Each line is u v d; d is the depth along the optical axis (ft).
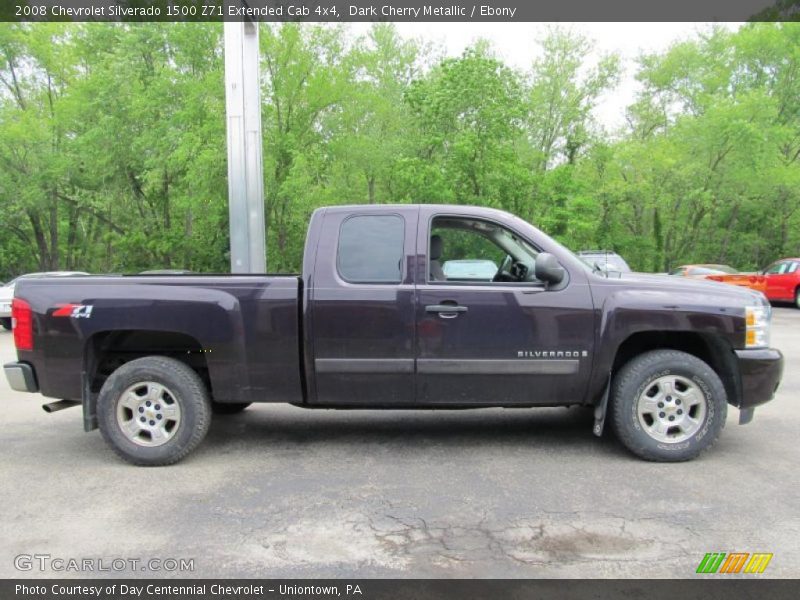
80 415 20.86
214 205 75.31
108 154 81.51
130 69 79.00
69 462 15.62
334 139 81.00
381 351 15.03
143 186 88.07
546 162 109.09
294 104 78.54
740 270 115.44
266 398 15.48
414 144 85.81
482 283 15.05
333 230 15.47
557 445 16.51
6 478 14.42
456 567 9.93
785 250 114.32
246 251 26.71
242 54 26.14
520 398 15.20
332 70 77.71
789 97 104.73
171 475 14.51
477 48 96.99
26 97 99.76
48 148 86.58
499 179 81.25
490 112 79.41
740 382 14.87
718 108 89.71
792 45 100.89
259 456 15.89
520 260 16.19
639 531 11.11
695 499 12.57
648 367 14.73
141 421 15.23
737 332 14.70
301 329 15.14
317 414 20.38
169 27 76.69
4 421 20.02
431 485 13.60
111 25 88.69
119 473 14.71
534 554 10.31
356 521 11.74
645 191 96.73
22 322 15.42
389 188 91.86
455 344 14.93
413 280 15.06
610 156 102.99
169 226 88.63
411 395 15.29
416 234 15.30
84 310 15.16
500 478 13.98
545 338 14.85
